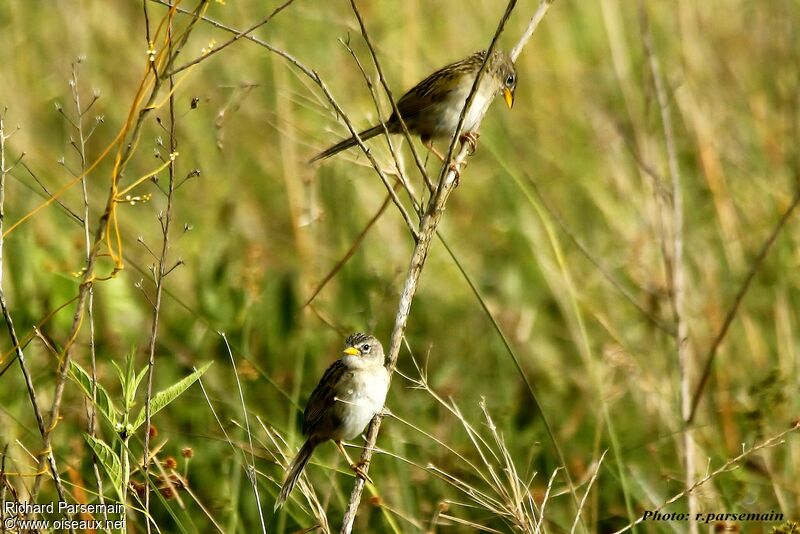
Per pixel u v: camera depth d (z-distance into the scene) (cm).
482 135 1201
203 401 1091
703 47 1580
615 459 1066
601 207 1430
